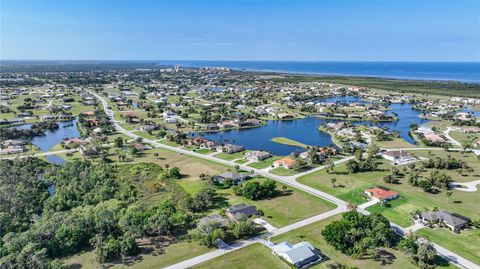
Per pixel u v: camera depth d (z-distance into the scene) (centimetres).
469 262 8212
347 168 14738
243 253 8650
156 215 9694
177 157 16988
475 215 10612
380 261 8238
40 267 7681
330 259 8369
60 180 13225
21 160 15200
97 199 11869
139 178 14062
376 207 11250
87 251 8869
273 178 14038
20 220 10538
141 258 8456
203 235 9094
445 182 12706
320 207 11288
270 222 10288
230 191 12788
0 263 7725
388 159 16425
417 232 9600
